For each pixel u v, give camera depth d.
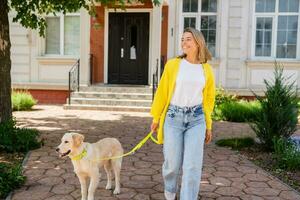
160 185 5.32
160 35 13.60
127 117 11.66
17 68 15.34
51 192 4.98
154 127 4.23
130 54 15.09
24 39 15.21
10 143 6.94
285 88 7.67
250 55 14.30
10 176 5.14
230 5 14.23
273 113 7.46
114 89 13.91
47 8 9.28
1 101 7.91
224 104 12.13
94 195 4.87
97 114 12.22
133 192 5.02
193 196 4.03
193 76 4.00
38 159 6.49
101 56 15.10
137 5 14.69
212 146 7.92
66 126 9.88
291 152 6.51
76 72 14.42
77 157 4.25
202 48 4.05
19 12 8.61
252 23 14.23
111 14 15.04
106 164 4.98
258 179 5.73
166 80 4.09
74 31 15.25
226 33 14.27
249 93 14.11
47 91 15.18
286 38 14.23
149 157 6.84
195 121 4.06
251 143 8.02
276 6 14.16
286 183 5.63
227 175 5.89
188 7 14.46
